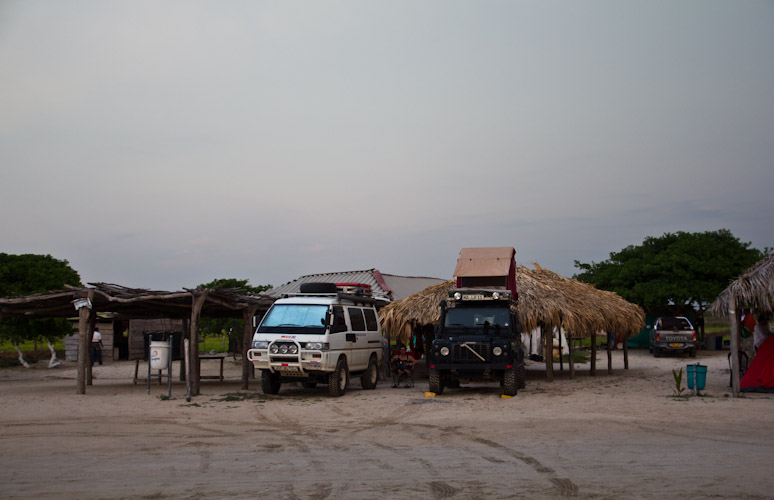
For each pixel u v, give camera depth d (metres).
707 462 8.69
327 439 10.83
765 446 9.82
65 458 9.31
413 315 21.53
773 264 16.06
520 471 8.27
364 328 19.31
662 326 36.69
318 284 18.48
